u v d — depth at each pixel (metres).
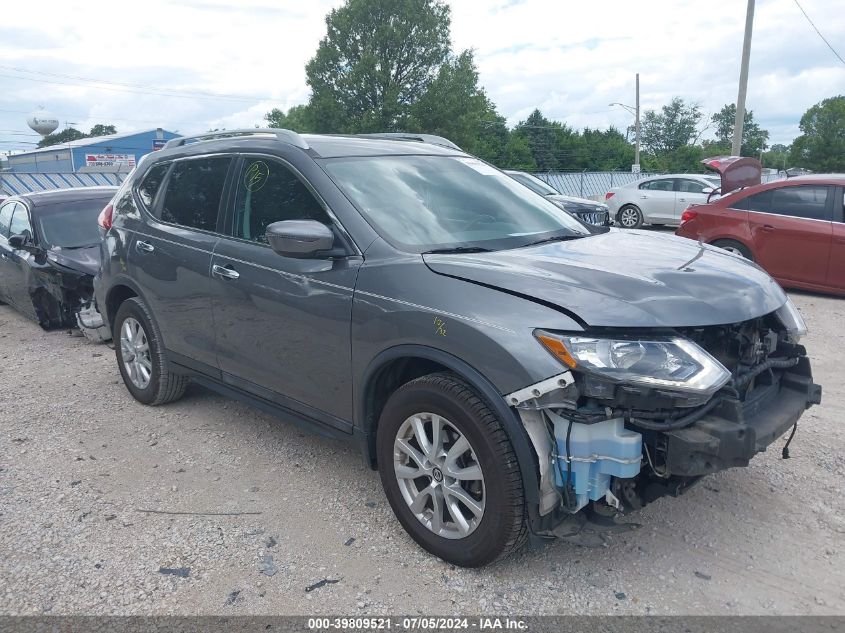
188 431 4.79
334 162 3.82
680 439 2.69
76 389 5.73
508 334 2.79
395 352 3.16
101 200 8.54
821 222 8.82
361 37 47.75
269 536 3.46
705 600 2.93
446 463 3.06
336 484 4.00
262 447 4.52
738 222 9.48
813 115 74.62
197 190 4.57
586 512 2.97
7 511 3.72
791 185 9.19
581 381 2.69
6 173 20.69
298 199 3.79
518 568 3.16
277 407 3.99
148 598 2.99
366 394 3.36
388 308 3.17
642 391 2.64
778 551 3.27
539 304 2.81
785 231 9.05
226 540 3.43
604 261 3.25
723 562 3.19
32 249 7.60
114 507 3.76
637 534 3.43
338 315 3.40
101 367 6.36
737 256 3.72
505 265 3.11
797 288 9.62
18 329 8.04
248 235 4.06
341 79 47.44
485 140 68.88
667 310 2.79
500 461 2.82
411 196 3.79
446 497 3.09
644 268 3.16
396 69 48.03
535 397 2.71
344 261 3.46
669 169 81.56
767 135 96.88
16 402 5.43
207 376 4.51
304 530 3.51
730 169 9.45
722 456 2.69
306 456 4.38
